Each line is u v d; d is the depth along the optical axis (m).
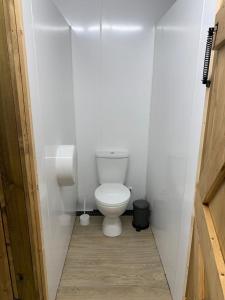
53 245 1.64
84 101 2.53
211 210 0.95
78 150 2.67
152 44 2.39
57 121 1.75
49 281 1.53
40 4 1.32
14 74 1.02
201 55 1.20
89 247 2.26
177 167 1.59
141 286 1.84
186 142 1.41
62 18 1.93
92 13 2.30
